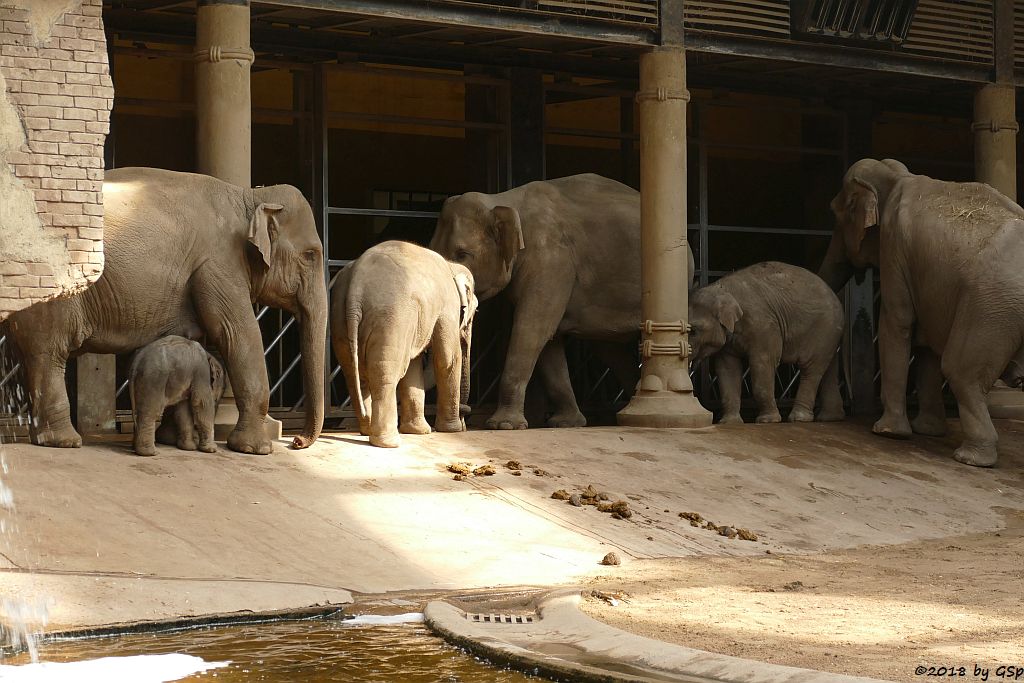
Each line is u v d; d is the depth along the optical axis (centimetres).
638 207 1664
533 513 1143
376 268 1308
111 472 1064
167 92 1961
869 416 1825
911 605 898
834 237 1759
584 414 1845
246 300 1220
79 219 1037
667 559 1082
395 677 693
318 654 743
